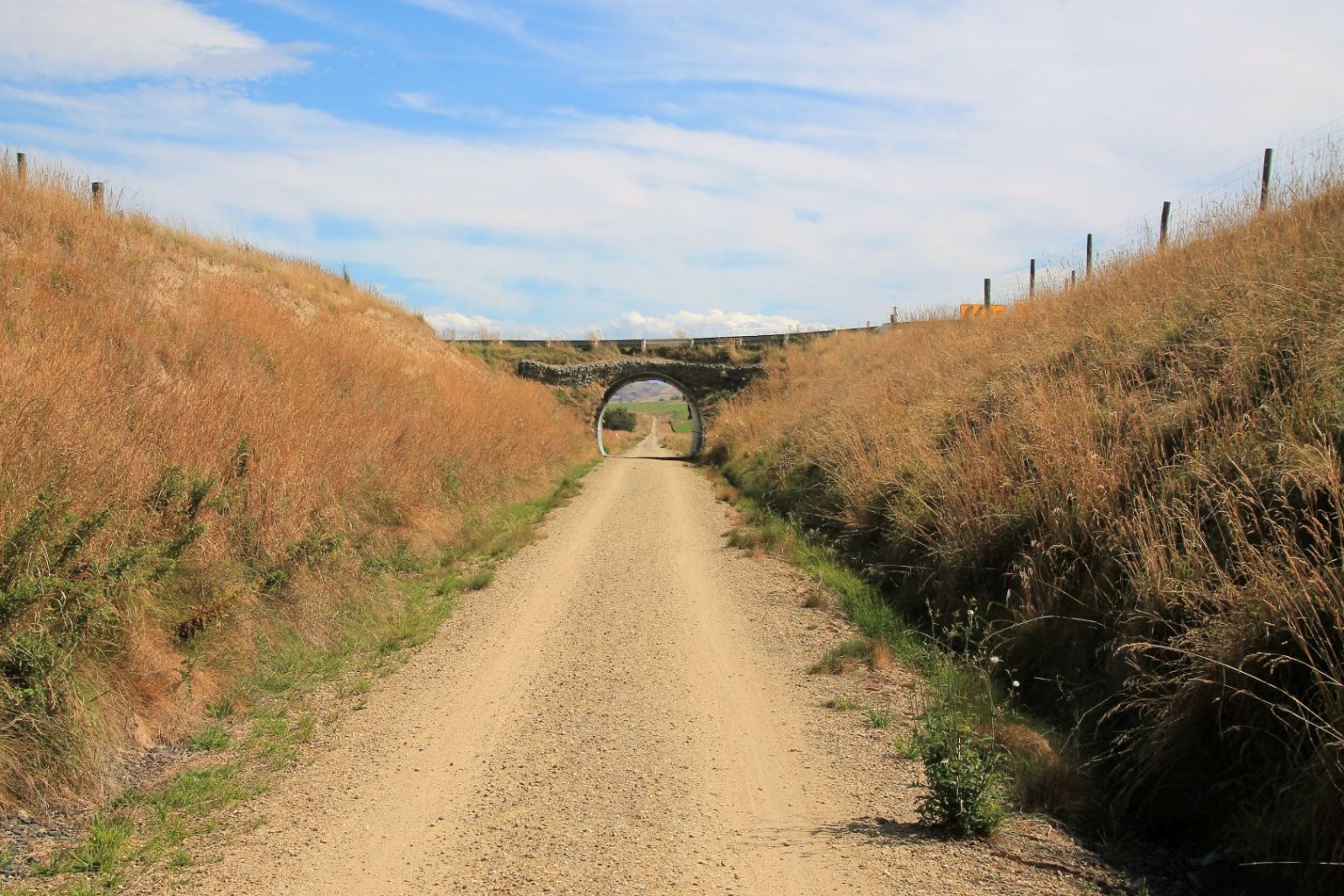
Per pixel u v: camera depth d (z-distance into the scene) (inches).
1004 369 483.5
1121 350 379.9
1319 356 260.1
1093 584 259.8
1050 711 238.5
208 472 312.2
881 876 151.4
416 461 506.6
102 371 346.3
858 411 632.4
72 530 220.8
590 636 318.3
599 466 1123.3
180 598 258.4
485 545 483.2
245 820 173.9
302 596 307.0
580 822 173.0
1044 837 171.6
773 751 213.6
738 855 159.0
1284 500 212.7
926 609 339.0
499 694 256.4
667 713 240.1
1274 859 156.4
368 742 218.8
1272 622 183.9
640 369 1471.5
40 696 179.3
